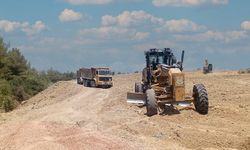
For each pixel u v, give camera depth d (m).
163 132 20.92
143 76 30.19
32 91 63.78
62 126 24.16
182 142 19.22
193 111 25.75
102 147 18.34
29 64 67.19
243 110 26.97
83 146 18.73
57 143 19.62
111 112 27.86
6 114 33.62
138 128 22.03
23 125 25.39
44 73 94.06
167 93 25.72
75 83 66.44
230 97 33.16
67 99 41.50
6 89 50.88
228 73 66.06
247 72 65.81
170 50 28.64
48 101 43.72
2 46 63.44
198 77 59.06
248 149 18.19
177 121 23.72
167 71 25.89
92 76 56.75
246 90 37.81
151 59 28.61
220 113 25.83
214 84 45.47
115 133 21.20
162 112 25.66
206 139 19.64
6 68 61.72
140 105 29.59
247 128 22.20
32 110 34.75
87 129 22.70
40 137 21.28
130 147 18.14
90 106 32.75
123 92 42.00
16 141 20.84
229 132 21.23
